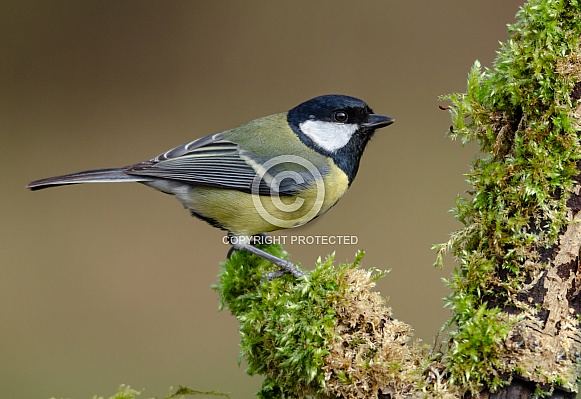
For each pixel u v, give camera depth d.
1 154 17.08
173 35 18.28
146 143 17.36
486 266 5.48
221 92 17.94
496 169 5.64
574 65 5.35
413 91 16.83
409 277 13.67
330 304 5.64
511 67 5.61
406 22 17.48
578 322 5.24
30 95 17.97
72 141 17.48
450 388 5.30
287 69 17.86
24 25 18.22
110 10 18.39
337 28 17.73
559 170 5.34
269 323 5.95
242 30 18.12
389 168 15.69
